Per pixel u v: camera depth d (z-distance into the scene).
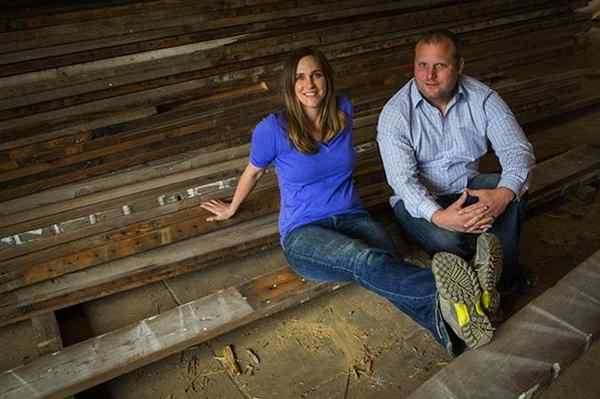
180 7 2.91
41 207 2.76
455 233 2.61
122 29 2.79
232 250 2.98
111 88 2.87
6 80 2.60
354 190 2.73
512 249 2.67
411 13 3.85
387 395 2.37
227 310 2.51
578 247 3.33
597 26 7.55
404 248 2.91
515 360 2.01
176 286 3.04
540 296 2.32
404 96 2.63
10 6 2.55
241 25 3.15
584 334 2.11
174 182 2.98
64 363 2.28
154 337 2.39
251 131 3.28
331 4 3.46
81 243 2.76
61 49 2.67
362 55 3.74
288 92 2.39
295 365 2.54
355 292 2.99
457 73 2.51
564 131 4.73
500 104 2.66
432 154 2.70
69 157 2.85
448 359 2.55
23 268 2.64
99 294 2.76
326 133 2.51
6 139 2.68
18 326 2.78
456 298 1.99
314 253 2.46
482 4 4.27
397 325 2.76
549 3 4.75
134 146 2.99
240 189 2.81
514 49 4.60
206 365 2.55
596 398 2.31
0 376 2.23
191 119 3.11
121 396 2.40
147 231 2.89
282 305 2.55
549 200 3.67
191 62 3.04
